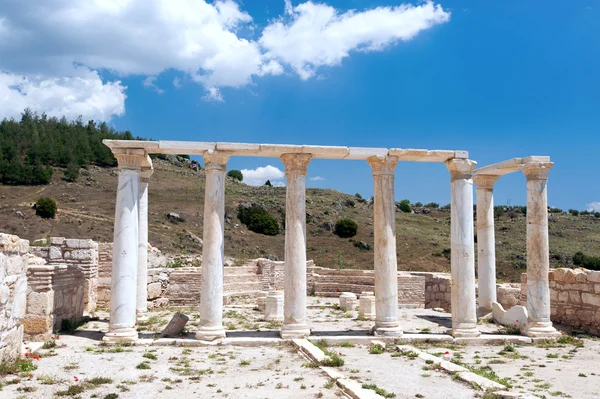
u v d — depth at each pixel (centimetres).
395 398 1016
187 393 1062
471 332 1784
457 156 1859
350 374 1234
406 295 3070
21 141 8969
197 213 6519
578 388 1134
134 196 1720
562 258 5550
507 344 1748
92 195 7019
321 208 7769
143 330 1891
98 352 1470
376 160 1827
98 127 12031
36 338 1576
